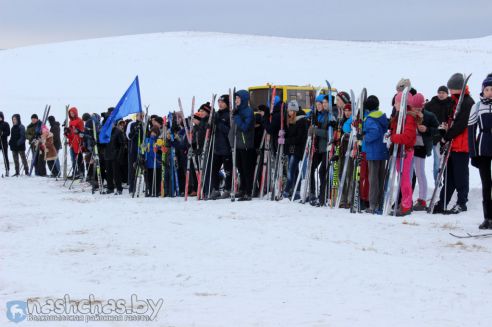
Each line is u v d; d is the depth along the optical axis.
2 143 21.58
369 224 10.09
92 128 16.84
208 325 4.81
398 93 11.49
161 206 12.73
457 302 5.56
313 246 8.27
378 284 6.22
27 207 13.15
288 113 13.37
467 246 8.33
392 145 11.26
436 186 11.41
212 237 8.99
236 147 13.45
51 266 7.34
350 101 12.36
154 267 7.16
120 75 50.69
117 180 15.91
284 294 5.86
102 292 5.97
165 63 54.38
